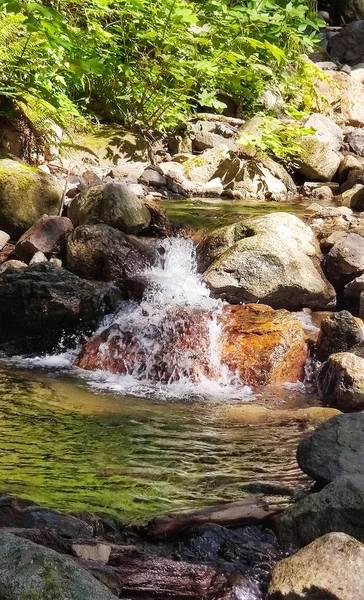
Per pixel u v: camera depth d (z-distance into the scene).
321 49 15.19
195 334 6.22
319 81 13.48
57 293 6.64
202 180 10.46
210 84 11.52
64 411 5.23
